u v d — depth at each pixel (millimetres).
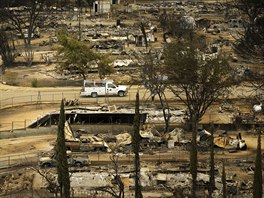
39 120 109188
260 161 54562
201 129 103562
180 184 79875
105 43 199750
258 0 147000
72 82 146750
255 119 111375
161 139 98688
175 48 108812
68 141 94625
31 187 79375
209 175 78562
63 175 60438
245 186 80188
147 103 122375
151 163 89125
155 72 111875
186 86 102938
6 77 154375
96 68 152750
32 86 144125
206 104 107062
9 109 122062
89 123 108438
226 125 106562
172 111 114312
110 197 76500
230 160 91125
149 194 77250
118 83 140250
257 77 122375
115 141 99500
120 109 113375
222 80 110562
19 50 195875
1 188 80000
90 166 87688
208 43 186000
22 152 96500
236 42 171875
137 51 178875
